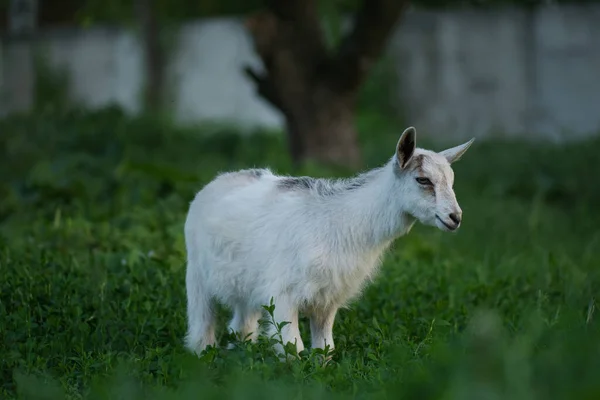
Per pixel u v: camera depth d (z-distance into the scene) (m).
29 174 18.09
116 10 35.25
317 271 9.72
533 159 24.70
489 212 19.81
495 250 16.19
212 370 8.83
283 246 9.84
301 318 11.85
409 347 9.44
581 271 14.23
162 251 13.68
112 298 11.51
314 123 23.05
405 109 33.66
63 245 14.27
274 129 32.97
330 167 22.42
